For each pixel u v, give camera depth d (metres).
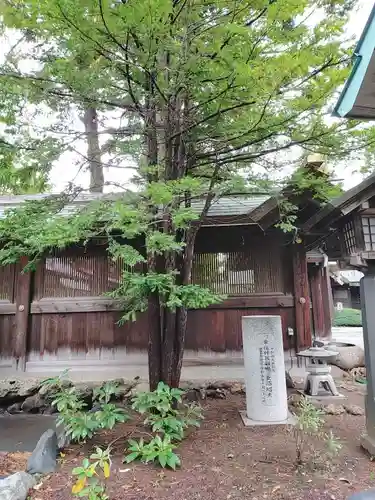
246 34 3.18
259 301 6.99
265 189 4.48
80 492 2.59
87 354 7.25
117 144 4.39
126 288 4.42
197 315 7.11
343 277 20.33
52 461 3.41
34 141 4.12
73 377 6.76
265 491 2.90
